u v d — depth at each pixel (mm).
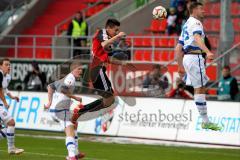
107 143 57250
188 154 50031
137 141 59469
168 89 65875
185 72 42156
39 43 94562
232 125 57219
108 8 88250
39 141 57844
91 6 90750
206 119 41125
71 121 40062
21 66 86250
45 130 67438
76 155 39438
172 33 79812
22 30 96750
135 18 84938
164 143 58156
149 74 64188
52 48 86000
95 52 42094
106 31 42375
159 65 65562
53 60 83625
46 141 57844
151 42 82125
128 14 85750
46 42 94250
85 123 65188
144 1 84625
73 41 84812
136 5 85562
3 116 46281
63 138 60656
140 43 83000
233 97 63500
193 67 40125
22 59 86188
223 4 67750
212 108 58781
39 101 68688
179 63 41688
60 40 88188
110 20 42250
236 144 56469
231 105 57875
